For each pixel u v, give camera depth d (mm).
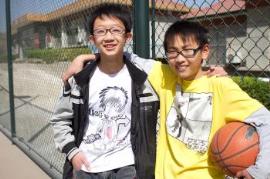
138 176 2434
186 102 2211
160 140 2361
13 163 5488
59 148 2490
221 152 1962
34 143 5945
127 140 2471
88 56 2523
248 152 1898
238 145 1918
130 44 3182
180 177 2176
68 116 2496
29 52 6582
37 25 5949
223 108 2084
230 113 2031
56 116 2510
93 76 2506
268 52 3318
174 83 2328
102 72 2506
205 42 2174
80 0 4027
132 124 2445
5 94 7621
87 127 2500
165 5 3053
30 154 5660
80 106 2475
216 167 2100
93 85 2490
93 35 2451
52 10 5074
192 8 2941
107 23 2379
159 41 3074
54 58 5301
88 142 2482
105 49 2406
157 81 2424
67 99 2480
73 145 2455
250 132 1923
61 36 4859
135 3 2975
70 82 2480
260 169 1812
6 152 6023
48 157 5332
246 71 3082
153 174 2449
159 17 3086
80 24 4117
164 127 2344
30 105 6398
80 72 2457
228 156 1938
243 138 1919
